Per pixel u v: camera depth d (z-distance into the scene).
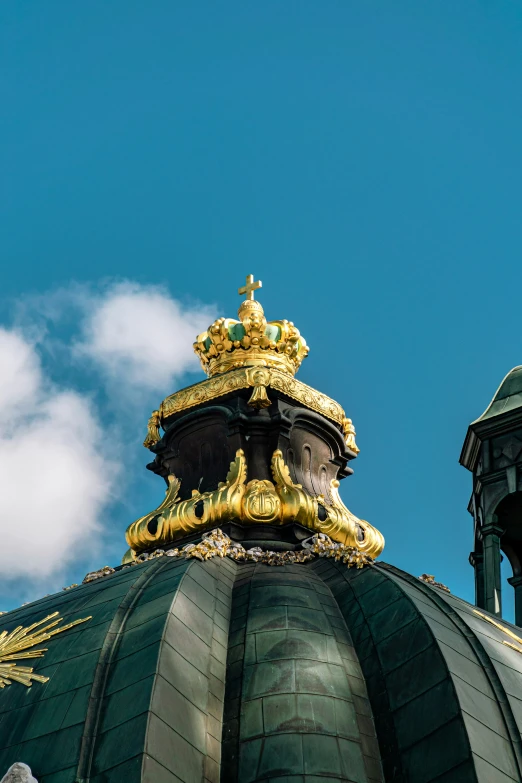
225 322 44.94
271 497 40.53
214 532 38.41
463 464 46.41
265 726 31.34
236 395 42.78
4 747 30.67
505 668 32.88
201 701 31.50
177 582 34.56
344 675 32.78
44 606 36.19
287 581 36.31
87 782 28.94
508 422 44.53
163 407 43.88
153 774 28.80
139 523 41.69
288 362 44.75
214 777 30.44
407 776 30.31
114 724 30.00
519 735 30.83
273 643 33.47
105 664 31.94
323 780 30.16
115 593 34.91
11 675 32.75
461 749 29.86
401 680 32.12
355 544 41.28
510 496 43.78
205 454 42.69
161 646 31.67
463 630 33.78
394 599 34.47
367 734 31.50
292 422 42.28
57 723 30.61
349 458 43.91
